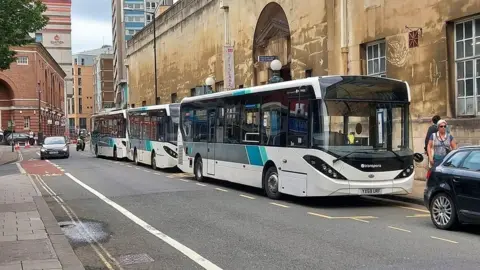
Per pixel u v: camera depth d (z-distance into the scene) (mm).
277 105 13930
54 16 125812
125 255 8016
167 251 8203
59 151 36500
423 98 16781
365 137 12484
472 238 8789
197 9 37156
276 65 21766
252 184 15180
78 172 23812
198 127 19219
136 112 28594
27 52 82062
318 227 9906
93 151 39812
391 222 10445
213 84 32750
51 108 99062
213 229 9844
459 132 15305
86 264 7512
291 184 13156
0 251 7812
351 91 12469
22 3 23219
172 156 23047
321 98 12266
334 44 20969
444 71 15969
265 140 14508
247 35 28938
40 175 22641
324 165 12148
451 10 15625
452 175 9344
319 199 14016
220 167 17266
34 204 13039
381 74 19016
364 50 19844
